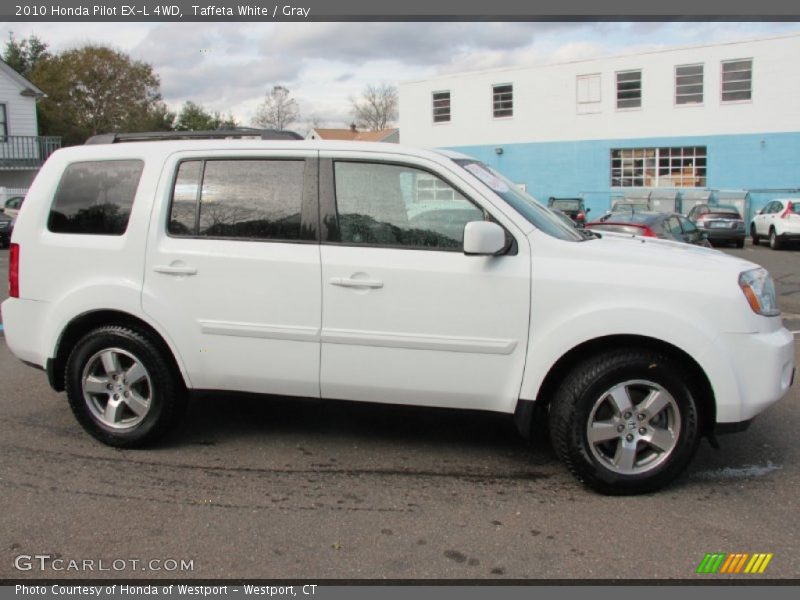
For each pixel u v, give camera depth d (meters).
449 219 4.04
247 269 4.16
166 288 4.29
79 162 4.54
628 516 3.67
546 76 31.92
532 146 32.66
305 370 4.18
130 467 4.25
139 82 57.12
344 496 3.89
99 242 4.41
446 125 34.44
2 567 3.16
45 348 4.54
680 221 12.65
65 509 3.70
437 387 4.05
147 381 4.42
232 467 4.27
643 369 3.79
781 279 14.45
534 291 3.87
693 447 3.88
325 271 4.07
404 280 3.99
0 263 17.36
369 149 4.15
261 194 4.24
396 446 4.63
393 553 3.30
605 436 3.86
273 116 64.31
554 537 3.45
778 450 4.62
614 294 3.80
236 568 3.17
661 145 30.16
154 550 3.31
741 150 28.78
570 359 3.99
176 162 4.36
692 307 3.76
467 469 4.28
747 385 3.78
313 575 3.12
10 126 31.30
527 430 3.97
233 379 4.31
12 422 5.00
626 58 30.23
